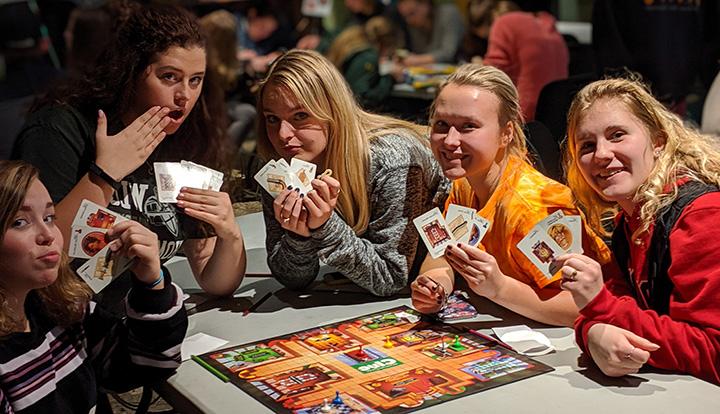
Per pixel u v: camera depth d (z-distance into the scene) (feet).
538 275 7.38
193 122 8.90
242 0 26.99
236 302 8.25
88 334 6.67
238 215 11.15
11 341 5.90
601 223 7.94
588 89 6.98
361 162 8.06
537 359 6.66
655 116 6.77
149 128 7.80
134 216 8.14
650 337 6.31
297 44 26.89
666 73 16.48
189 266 9.46
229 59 18.67
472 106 7.32
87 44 17.01
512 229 7.55
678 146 6.76
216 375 6.59
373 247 8.18
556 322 7.30
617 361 6.19
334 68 8.00
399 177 8.16
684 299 6.41
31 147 7.91
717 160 6.75
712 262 6.25
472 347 6.92
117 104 8.19
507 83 7.54
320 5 27.27
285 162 7.71
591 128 6.80
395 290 8.16
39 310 6.23
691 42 16.61
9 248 5.80
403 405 5.93
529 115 17.88
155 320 6.54
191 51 7.94
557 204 7.51
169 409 11.05
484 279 7.17
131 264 6.57
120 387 6.75
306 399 6.09
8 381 5.83
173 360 6.62
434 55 27.09
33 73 18.83
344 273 8.02
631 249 7.03
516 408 5.87
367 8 25.64
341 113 7.91
